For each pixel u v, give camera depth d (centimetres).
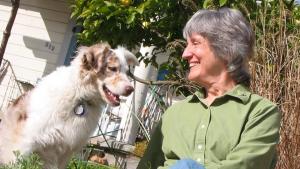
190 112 264
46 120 316
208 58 259
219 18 259
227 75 261
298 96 313
